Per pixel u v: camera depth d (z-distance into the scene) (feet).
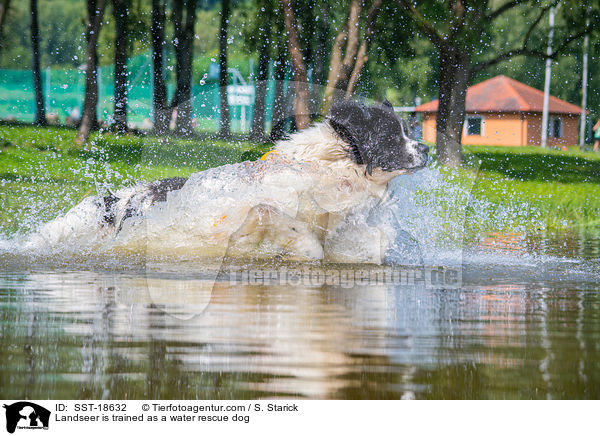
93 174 63.21
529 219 50.62
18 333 16.34
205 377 13.46
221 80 93.86
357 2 74.13
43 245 29.55
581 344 15.76
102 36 100.48
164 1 94.43
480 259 28.99
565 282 23.71
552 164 98.94
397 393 12.76
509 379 13.41
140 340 15.81
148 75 103.60
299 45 79.20
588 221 50.70
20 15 134.00
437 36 78.33
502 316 18.43
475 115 162.61
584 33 88.99
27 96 132.36
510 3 82.43
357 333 16.49
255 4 89.81
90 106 87.20
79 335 16.19
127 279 23.09
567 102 171.42
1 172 65.57
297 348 15.25
